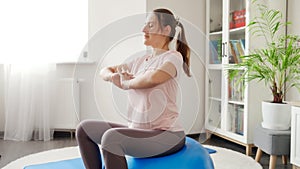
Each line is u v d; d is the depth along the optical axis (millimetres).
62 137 3105
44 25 2982
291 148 2016
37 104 3004
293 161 1998
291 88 2531
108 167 1146
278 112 2182
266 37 2529
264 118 2287
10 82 2980
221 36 2865
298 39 2424
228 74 2334
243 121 2611
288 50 2148
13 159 2314
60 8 3039
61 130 3086
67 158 2260
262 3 2521
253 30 2484
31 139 3004
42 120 2996
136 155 1196
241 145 2814
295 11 2482
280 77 2277
